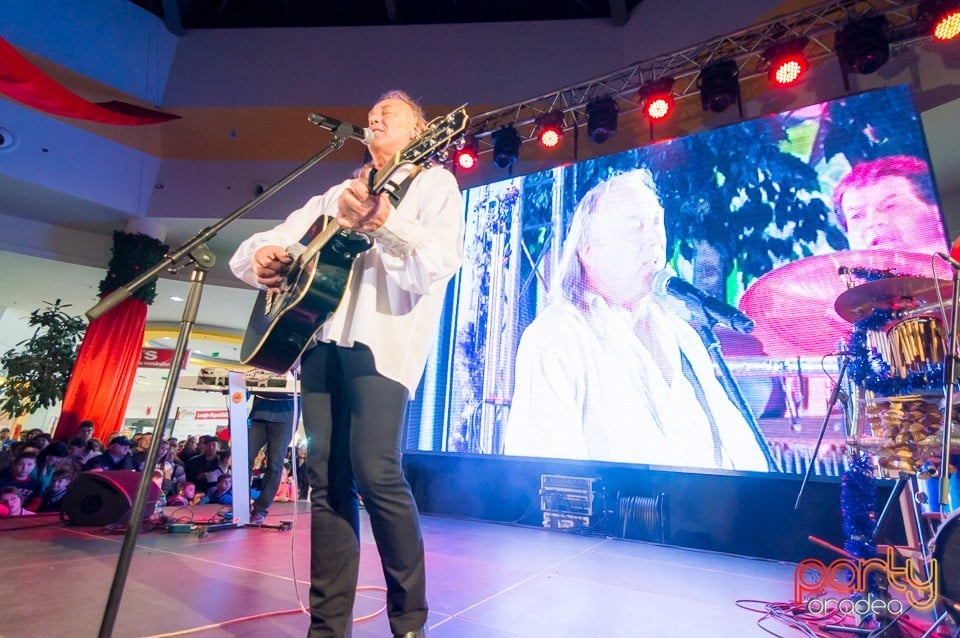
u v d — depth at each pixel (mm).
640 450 3652
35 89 5273
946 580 1475
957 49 3975
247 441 3543
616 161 4441
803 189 3625
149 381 14383
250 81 6707
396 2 6852
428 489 4742
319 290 1309
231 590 1932
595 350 4031
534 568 2566
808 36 4137
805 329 3328
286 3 7023
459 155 5609
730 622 1815
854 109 3623
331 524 1320
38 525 3271
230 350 13344
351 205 1104
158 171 7000
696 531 3516
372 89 6621
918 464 1730
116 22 6395
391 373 1269
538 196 4742
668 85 4660
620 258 4145
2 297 9977
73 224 7309
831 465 3037
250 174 6945
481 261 4824
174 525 3172
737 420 3385
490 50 6547
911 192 3293
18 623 1519
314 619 1280
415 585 1257
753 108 4965
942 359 1715
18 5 5793
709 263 3785
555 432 3998
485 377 4449
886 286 1829
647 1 6004
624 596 2104
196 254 1354
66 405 6156
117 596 999
